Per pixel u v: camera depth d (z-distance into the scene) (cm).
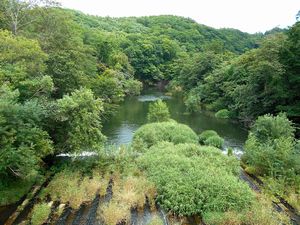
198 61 5444
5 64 1805
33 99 1725
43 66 2077
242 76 3841
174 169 1636
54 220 1292
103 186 1570
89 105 1839
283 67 2788
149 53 7325
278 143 1834
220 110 3862
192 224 1302
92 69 3425
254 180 1780
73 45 3002
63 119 1753
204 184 1475
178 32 9919
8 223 1268
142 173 1728
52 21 2897
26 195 1505
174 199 1409
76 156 1962
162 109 2983
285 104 2883
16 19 2667
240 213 1309
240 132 3023
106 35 6706
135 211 1385
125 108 4131
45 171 1795
